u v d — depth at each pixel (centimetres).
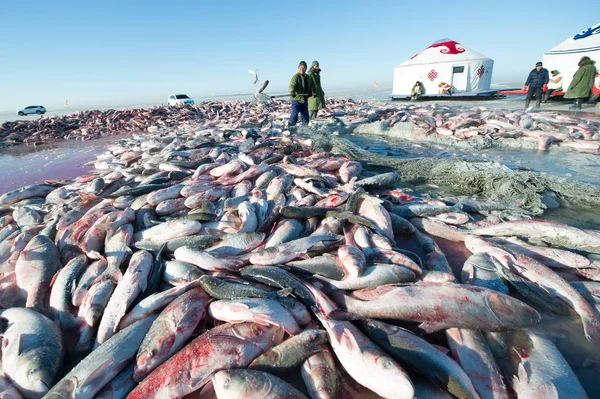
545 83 1684
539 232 448
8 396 258
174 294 333
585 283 359
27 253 409
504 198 590
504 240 454
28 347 285
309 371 260
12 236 494
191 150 870
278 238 422
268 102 2473
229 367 262
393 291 313
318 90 1450
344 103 2497
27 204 647
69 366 293
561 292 344
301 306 311
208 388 259
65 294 364
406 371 253
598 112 1459
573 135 1024
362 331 292
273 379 246
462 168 730
